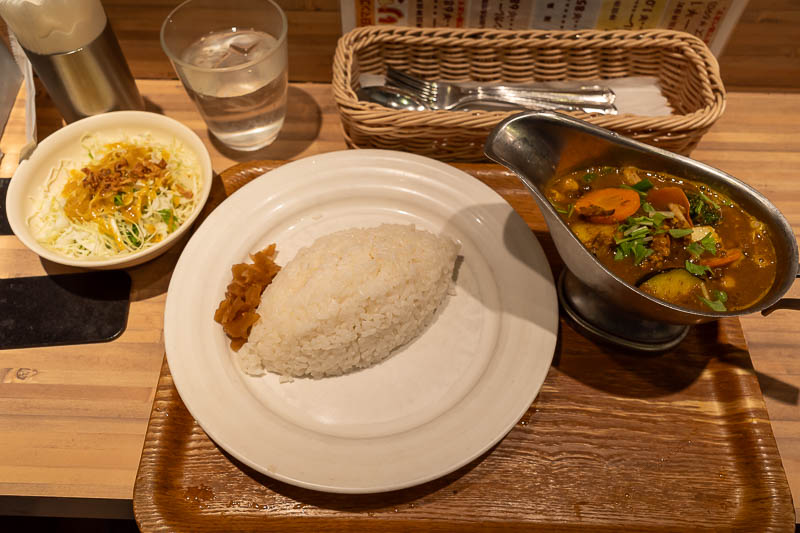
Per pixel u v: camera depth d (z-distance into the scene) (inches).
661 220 12.3
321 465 11.1
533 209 16.0
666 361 13.5
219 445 11.3
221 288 13.9
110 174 15.0
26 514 13.0
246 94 15.4
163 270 14.9
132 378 13.5
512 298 13.6
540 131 12.7
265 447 11.4
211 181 14.5
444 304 14.1
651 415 12.8
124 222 14.7
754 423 12.4
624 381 13.2
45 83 15.8
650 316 11.9
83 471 12.2
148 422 12.7
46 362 13.6
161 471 11.9
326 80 19.3
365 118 14.8
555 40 16.2
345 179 15.5
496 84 17.8
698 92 15.8
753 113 18.3
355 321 12.5
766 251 12.1
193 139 15.2
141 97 18.0
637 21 17.2
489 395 12.2
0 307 14.2
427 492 11.8
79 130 15.5
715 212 12.5
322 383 13.0
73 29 14.5
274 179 15.3
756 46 17.8
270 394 12.8
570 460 12.2
